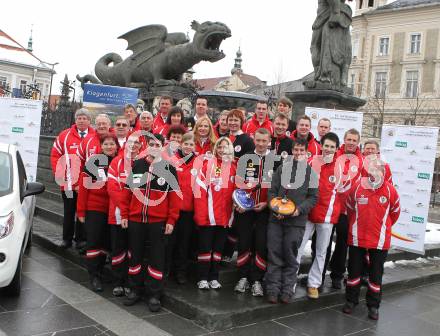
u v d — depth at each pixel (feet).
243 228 17.63
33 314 14.90
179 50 36.83
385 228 17.21
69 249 21.74
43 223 27.07
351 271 17.79
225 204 17.19
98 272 17.99
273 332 15.08
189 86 37.04
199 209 17.02
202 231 17.26
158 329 14.48
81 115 21.91
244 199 17.12
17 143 29.55
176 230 17.81
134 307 16.29
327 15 33.55
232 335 14.51
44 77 159.02
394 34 147.43
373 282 17.48
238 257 17.75
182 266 17.89
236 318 15.28
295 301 17.16
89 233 17.70
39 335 13.43
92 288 17.74
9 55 153.79
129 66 40.29
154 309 15.97
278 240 16.96
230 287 17.90
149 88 37.45
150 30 38.88
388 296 21.07
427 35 140.46
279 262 16.90
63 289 17.53
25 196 17.12
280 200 16.47
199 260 17.40
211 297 16.48
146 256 18.21
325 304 18.37
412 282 23.03
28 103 29.48
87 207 17.80
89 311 15.55
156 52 38.45
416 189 26.89
